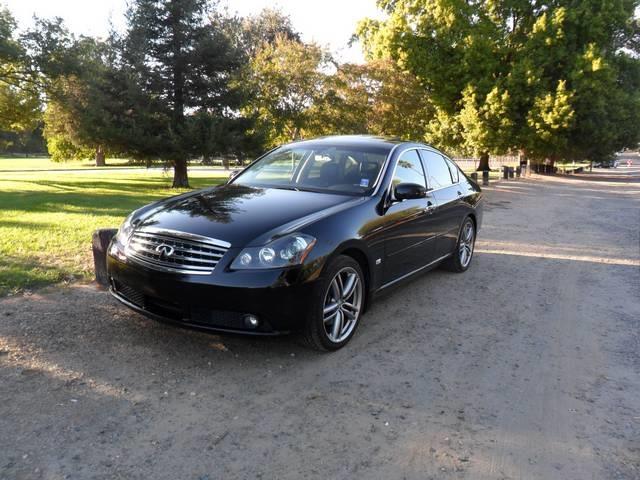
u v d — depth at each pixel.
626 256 8.34
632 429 3.09
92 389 3.26
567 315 5.18
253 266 3.43
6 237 7.33
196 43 18.23
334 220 3.91
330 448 2.77
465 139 32.72
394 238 4.58
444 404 3.29
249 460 2.63
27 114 24.11
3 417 2.90
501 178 31.11
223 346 3.96
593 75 28.41
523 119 29.92
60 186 18.94
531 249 8.65
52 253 6.47
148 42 18.02
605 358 4.13
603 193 22.81
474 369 3.83
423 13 31.20
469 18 30.17
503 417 3.16
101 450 2.66
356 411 3.15
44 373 3.42
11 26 20.16
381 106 25.97
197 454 2.66
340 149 5.17
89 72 19.86
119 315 4.48
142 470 2.52
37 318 4.34
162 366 3.61
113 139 17.73
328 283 3.72
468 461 2.71
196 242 3.57
